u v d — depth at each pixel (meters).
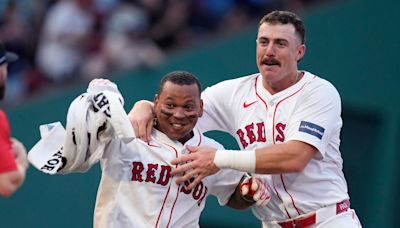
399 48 41.19
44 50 39.66
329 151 24.14
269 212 24.59
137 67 37.88
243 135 24.41
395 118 41.38
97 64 39.25
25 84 39.28
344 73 40.59
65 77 39.41
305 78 24.03
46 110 36.91
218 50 38.62
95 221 22.64
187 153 22.80
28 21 40.06
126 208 22.33
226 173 23.52
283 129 23.77
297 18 23.59
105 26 39.97
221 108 24.81
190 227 23.06
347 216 24.31
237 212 38.34
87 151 21.69
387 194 41.56
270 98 23.97
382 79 41.12
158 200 22.50
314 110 23.50
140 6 40.19
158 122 22.75
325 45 40.28
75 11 39.78
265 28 23.36
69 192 36.94
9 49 39.47
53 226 36.88
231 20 41.22
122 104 21.72
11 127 36.66
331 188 24.16
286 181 24.03
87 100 21.52
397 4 41.16
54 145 22.22
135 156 22.47
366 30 40.84
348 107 40.88
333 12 40.44
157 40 39.78
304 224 24.17
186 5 40.53
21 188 36.75
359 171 41.69
